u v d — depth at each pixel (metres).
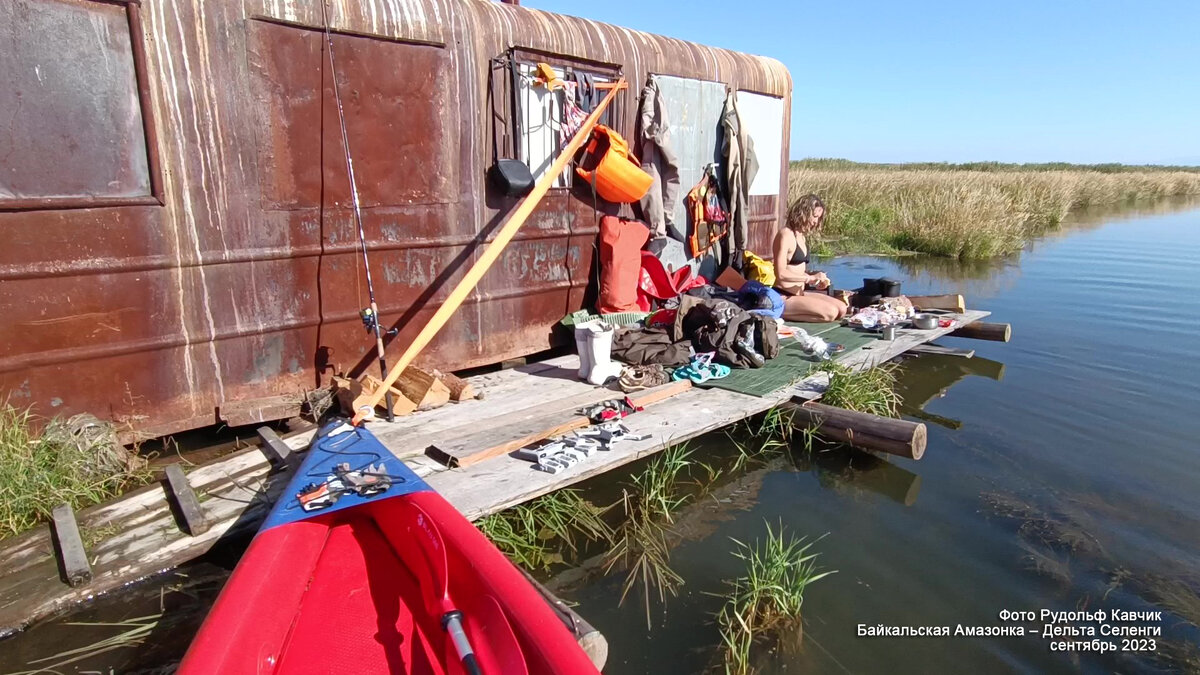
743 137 6.89
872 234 15.47
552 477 3.39
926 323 6.39
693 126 6.50
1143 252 13.74
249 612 1.99
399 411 4.15
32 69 3.27
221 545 2.99
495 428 3.90
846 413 4.45
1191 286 9.95
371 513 2.86
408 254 4.70
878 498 3.99
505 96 5.03
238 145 3.90
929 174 26.34
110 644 2.58
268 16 3.89
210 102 3.78
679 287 6.38
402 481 2.77
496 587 2.08
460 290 4.24
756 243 7.68
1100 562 3.36
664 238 6.27
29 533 3.00
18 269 3.35
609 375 4.83
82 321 3.57
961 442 4.72
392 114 4.46
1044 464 4.39
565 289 5.71
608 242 5.71
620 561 3.35
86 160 3.47
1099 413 5.23
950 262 12.76
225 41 3.78
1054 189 22.44
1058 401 5.47
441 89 4.66
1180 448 4.61
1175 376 6.03
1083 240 16.08
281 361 4.27
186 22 3.65
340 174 4.31
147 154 3.64
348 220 4.38
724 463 4.42
